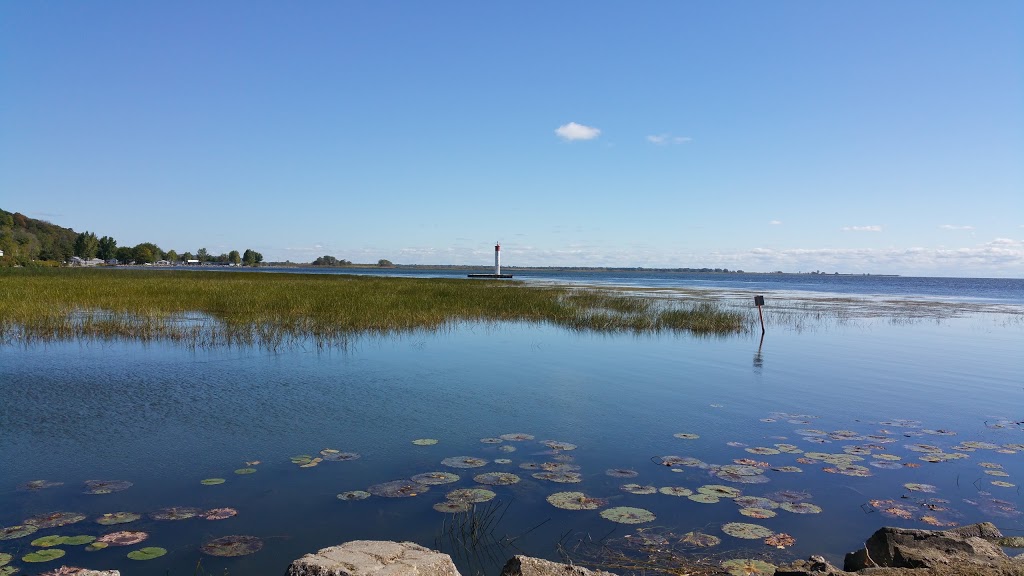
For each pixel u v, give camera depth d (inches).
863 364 565.6
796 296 1844.2
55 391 386.6
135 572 168.4
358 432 310.2
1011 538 194.4
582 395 407.5
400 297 1096.2
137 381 419.2
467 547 187.5
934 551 174.9
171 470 251.6
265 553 181.5
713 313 937.5
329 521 204.5
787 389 442.3
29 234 5585.6
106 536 190.4
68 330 654.5
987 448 302.2
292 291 1202.0
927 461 279.9
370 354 553.3
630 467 264.5
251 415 338.3
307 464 260.4
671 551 187.8
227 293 1117.1
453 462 265.7
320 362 505.0
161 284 1391.5
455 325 829.2
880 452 292.8
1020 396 432.1
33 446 279.9
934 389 453.7
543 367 511.2
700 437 313.6
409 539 192.4
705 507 221.8
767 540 195.3
